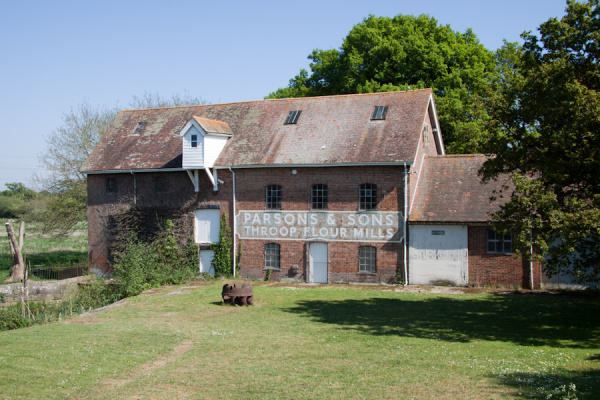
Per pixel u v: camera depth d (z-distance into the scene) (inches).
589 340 583.5
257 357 507.5
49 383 417.4
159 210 1189.1
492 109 663.1
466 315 732.7
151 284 1022.4
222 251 1125.1
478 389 385.1
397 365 471.5
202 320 713.6
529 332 626.2
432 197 1030.4
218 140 1142.3
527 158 630.5
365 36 1569.9
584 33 596.1
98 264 1257.4
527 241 562.9
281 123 1164.5
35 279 1299.2
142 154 1227.2
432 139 1207.6
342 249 1039.6
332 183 1046.4
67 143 1626.5
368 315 742.5
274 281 1083.9
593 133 569.6
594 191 597.0
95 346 540.4
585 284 910.4
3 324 748.6
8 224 1298.0
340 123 1108.5
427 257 991.6
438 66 1473.9
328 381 423.8
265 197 1098.1
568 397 342.0
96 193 1264.8
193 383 423.2
